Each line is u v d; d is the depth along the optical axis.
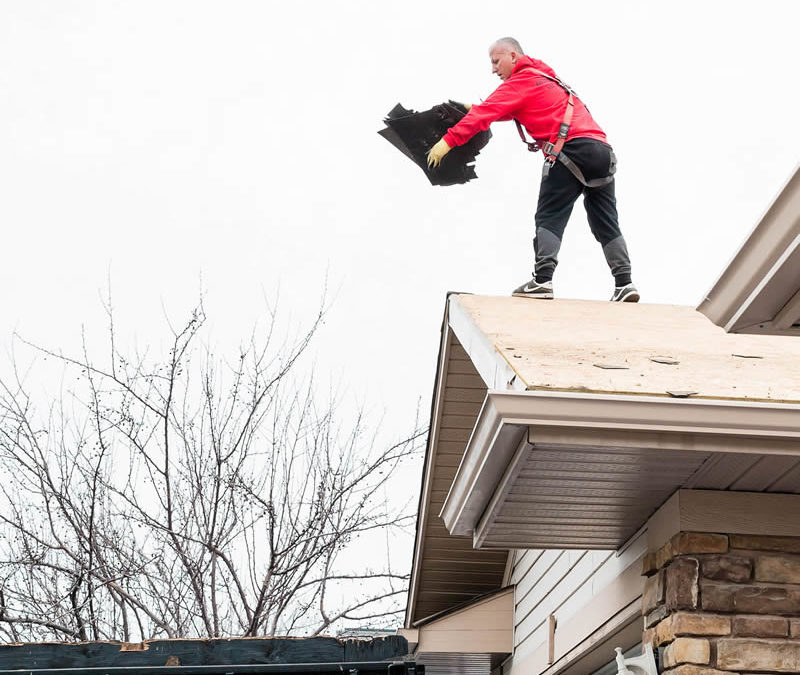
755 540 4.77
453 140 7.24
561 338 5.69
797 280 3.62
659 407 4.18
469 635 9.00
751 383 4.65
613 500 4.97
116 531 9.14
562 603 7.23
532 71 7.38
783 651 4.59
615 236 7.56
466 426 8.23
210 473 9.65
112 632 9.35
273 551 8.83
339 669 4.18
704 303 4.01
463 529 5.57
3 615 8.02
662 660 4.83
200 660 4.21
